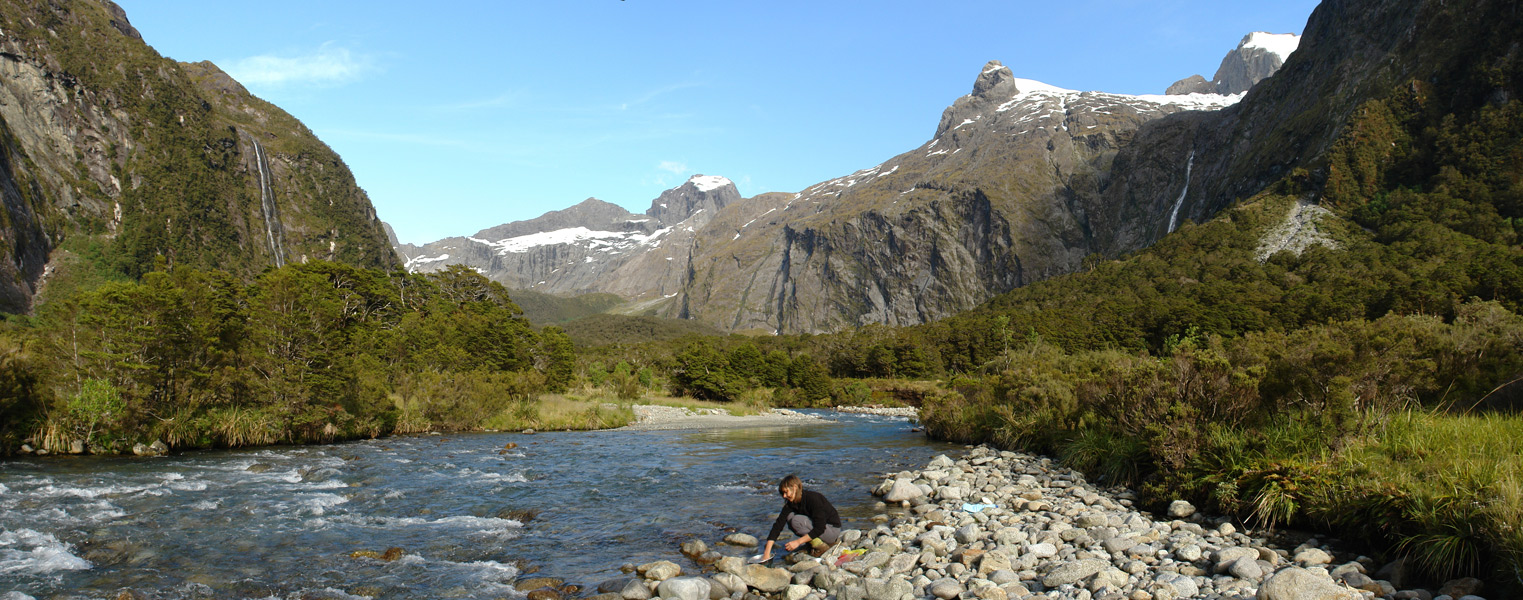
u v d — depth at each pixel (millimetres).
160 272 31969
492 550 12859
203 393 30719
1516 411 16672
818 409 92438
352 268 79938
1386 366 14336
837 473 23250
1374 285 126062
